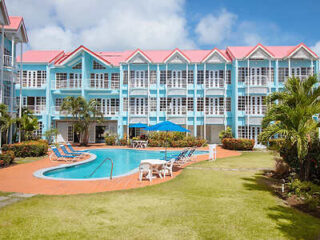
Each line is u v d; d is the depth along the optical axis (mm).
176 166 12945
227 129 25828
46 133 23094
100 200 6617
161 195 7191
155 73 28469
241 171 11305
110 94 29016
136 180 9391
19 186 8305
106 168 13422
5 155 12500
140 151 21875
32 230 4641
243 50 28953
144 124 25531
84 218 5293
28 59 28656
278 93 9125
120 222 5098
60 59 29422
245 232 4695
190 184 8648
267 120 8688
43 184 8617
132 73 28484
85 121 24750
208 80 28016
